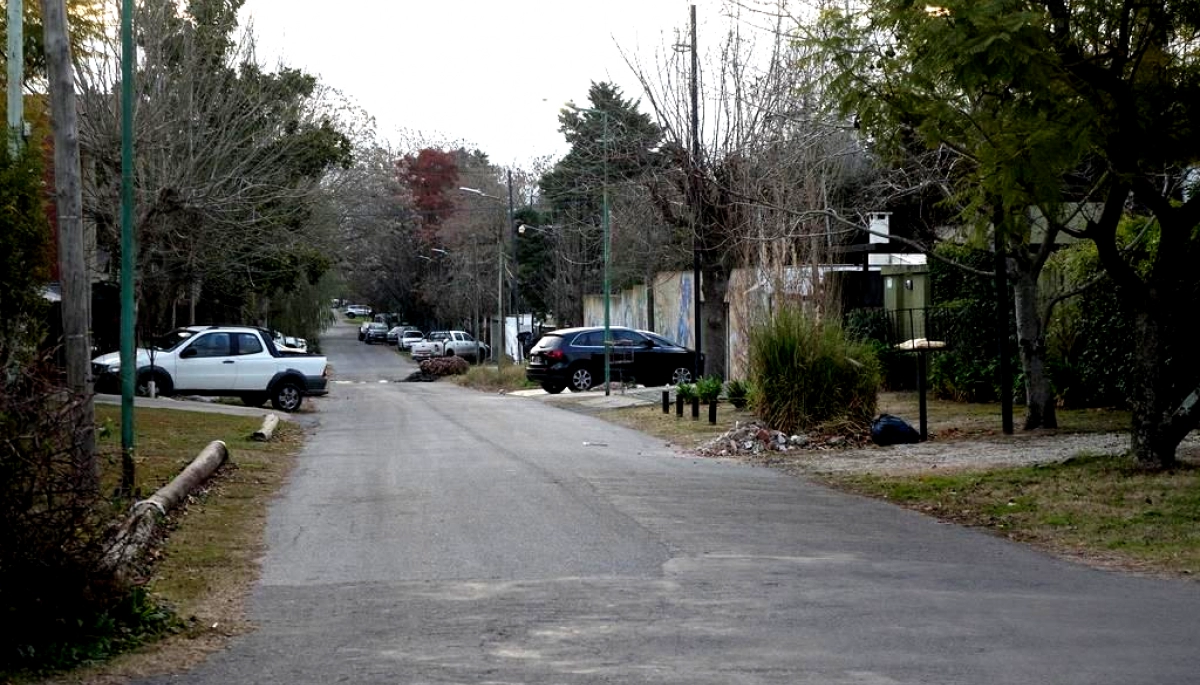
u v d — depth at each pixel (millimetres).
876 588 9023
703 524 11992
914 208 29047
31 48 21906
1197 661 6918
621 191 45250
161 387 28703
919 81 12594
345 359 83312
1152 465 14023
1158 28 13539
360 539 11266
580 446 20328
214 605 8570
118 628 7445
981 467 15750
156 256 34250
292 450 19984
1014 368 23891
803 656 7023
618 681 6531
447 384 52469
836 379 20328
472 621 7988
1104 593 8906
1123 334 21375
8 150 13742
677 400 25219
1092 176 17484
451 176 85438
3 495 6848
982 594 8836
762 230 24859
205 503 13523
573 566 9867
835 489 14852
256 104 31266
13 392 7137
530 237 68750
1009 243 17859
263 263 42000
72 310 13219
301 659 7098
